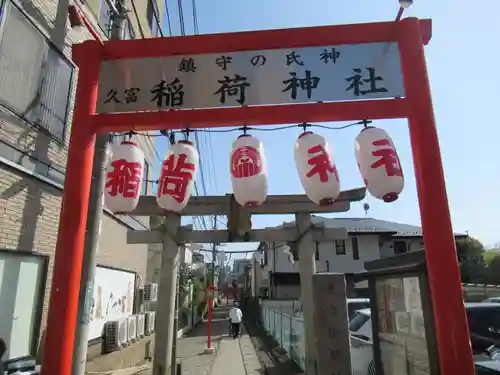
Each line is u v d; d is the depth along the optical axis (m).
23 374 4.72
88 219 4.84
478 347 5.36
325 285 5.18
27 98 5.77
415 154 4.06
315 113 4.24
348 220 31.19
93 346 8.47
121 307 10.51
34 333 5.80
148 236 7.79
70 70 7.06
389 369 4.88
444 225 3.68
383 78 4.43
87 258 4.71
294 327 11.20
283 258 28.56
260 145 4.23
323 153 4.04
